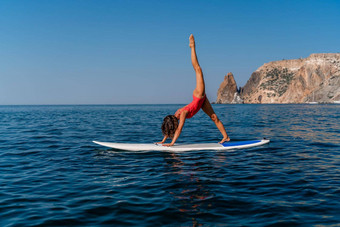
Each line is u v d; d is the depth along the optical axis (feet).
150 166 25.13
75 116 134.82
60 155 30.78
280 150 33.40
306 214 13.80
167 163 26.37
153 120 100.94
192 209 14.52
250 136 47.83
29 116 133.59
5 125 75.00
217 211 14.24
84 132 56.65
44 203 15.67
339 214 13.78
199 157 29.32
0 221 13.28
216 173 22.34
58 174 22.35
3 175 22.08
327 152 31.89
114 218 13.46
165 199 16.11
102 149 34.76
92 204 15.40
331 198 16.11
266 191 17.56
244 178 20.72
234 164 25.76
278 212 14.06
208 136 49.06
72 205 15.30
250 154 30.91
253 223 12.76
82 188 18.52
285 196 16.56
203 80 33.30
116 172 22.91
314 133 51.67
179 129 34.32
